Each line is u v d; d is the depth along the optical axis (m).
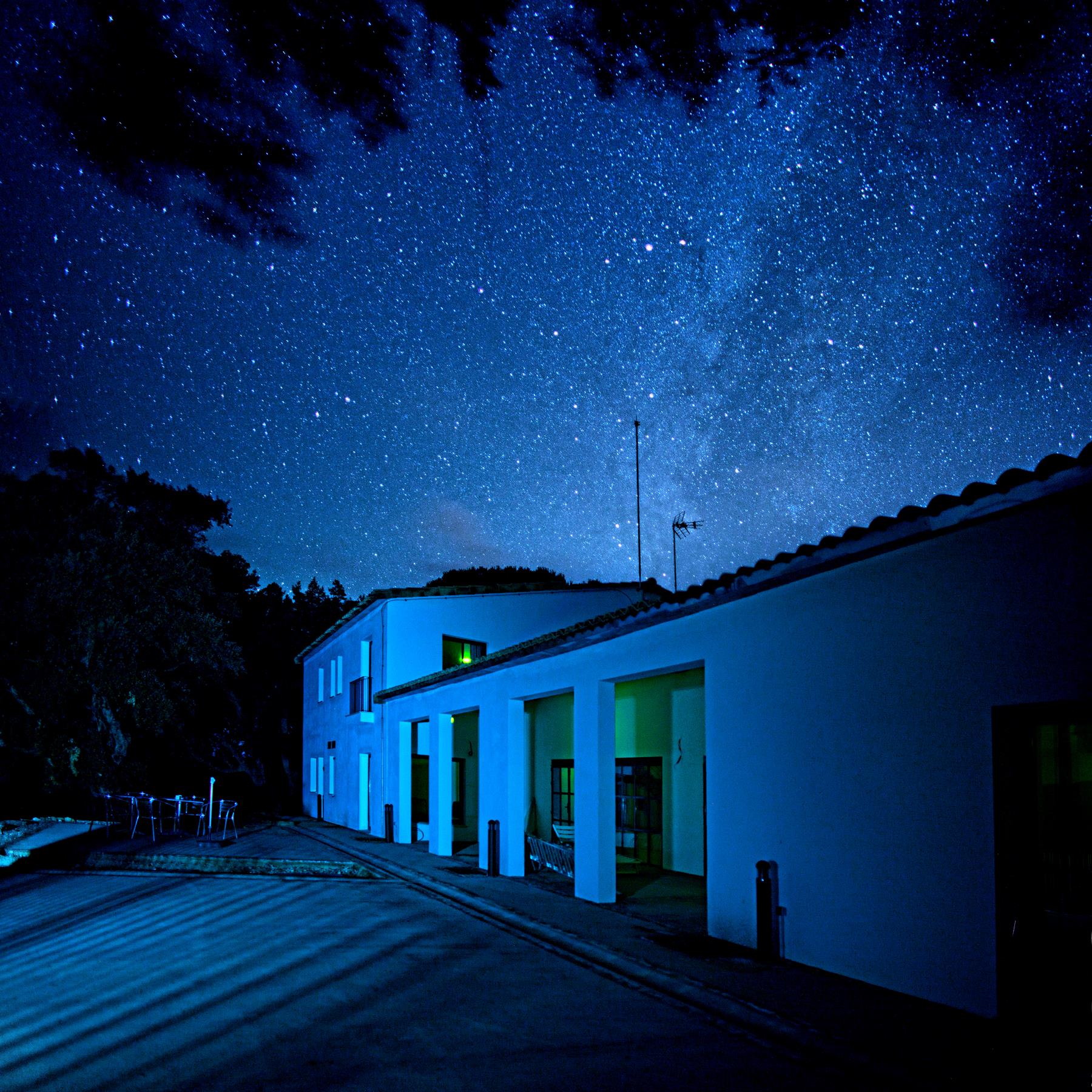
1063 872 6.53
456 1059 5.67
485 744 15.70
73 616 25.81
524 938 9.55
